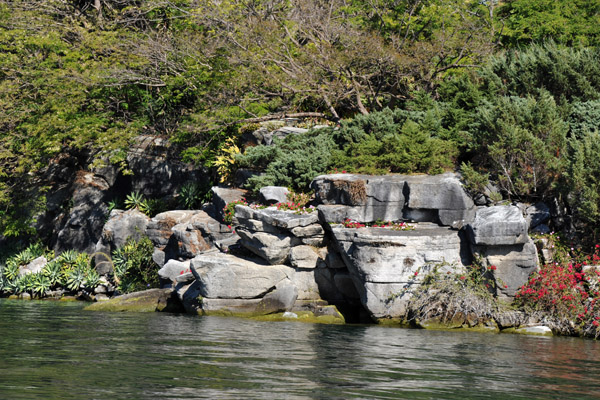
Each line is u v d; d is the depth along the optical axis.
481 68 32.00
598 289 20.69
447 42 32.56
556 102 27.48
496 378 12.09
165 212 32.41
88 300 34.19
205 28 40.19
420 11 36.97
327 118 33.66
